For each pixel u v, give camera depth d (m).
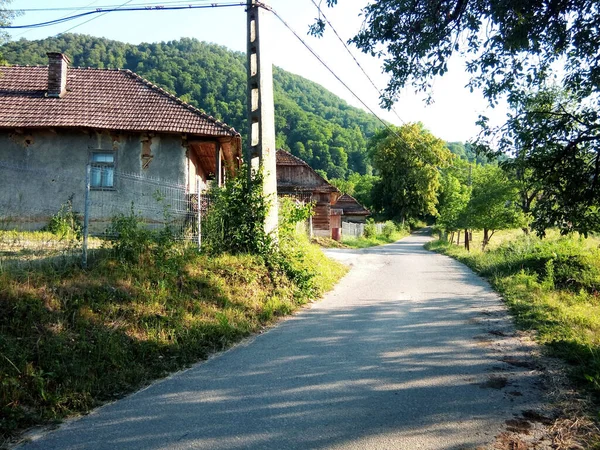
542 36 6.93
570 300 10.04
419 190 61.53
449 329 7.52
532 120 6.83
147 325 6.43
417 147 60.81
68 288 6.44
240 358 6.06
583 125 6.51
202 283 8.50
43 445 3.77
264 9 11.36
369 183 89.25
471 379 5.10
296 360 5.89
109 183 15.00
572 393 4.65
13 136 14.87
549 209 6.73
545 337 6.86
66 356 5.21
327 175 93.62
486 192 25.67
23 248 7.22
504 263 15.45
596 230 6.49
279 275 10.37
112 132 14.91
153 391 4.93
